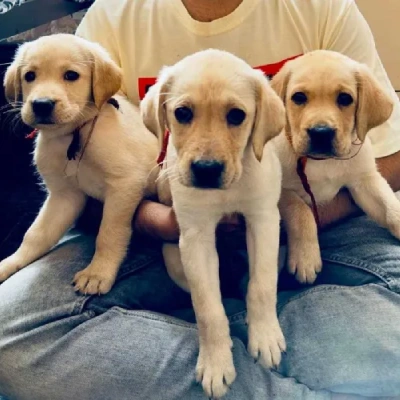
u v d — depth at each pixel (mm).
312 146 471
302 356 453
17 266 554
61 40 520
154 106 454
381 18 824
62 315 481
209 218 461
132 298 514
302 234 505
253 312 455
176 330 468
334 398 458
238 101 417
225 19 574
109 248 523
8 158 738
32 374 463
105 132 533
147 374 448
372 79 495
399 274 479
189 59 438
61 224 573
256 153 435
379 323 452
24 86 522
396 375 447
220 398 432
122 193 533
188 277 460
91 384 452
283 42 576
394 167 578
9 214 733
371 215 538
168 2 591
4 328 479
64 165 546
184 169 413
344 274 501
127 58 602
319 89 480
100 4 621
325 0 584
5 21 669
